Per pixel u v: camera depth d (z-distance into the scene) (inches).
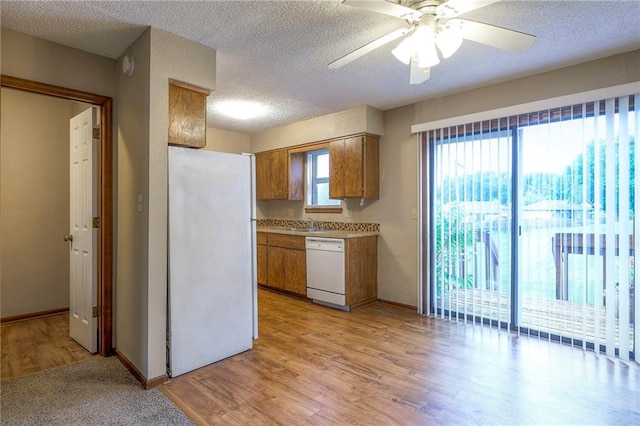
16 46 90.5
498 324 127.2
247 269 112.8
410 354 108.7
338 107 160.6
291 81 126.6
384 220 166.9
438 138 145.7
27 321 141.4
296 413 78.0
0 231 138.9
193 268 98.1
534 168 120.1
